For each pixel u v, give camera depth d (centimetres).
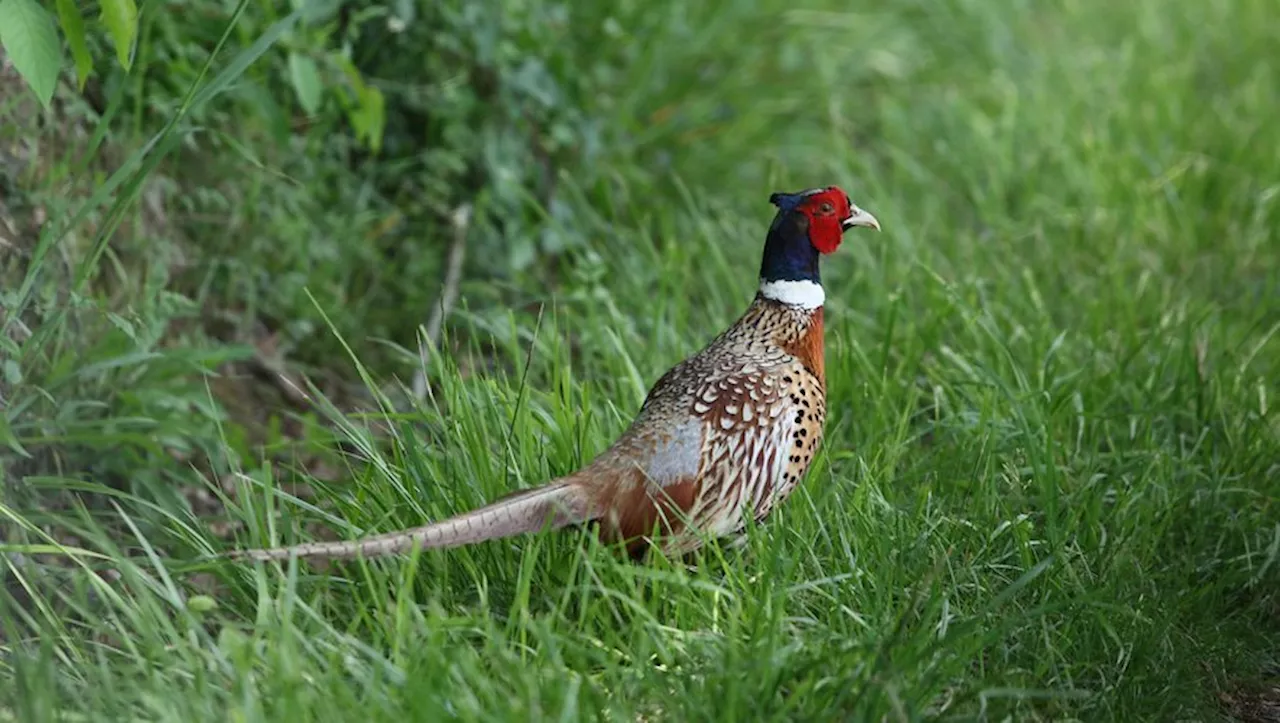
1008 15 2042
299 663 766
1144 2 2089
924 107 1841
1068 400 1126
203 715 738
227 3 1241
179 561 912
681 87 1694
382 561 888
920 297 1376
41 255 968
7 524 941
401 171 1446
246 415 1246
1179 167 1631
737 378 910
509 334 1185
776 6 1852
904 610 852
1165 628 887
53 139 1130
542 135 1491
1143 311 1375
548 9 1523
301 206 1346
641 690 793
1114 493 1054
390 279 1399
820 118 1780
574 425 988
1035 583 920
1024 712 822
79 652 836
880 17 1952
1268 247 1522
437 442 1006
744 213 1574
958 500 1010
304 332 1295
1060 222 1559
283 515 931
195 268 1272
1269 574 1004
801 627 867
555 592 871
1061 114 1773
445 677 762
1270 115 1806
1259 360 1289
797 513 933
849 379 1146
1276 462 1112
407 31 1423
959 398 1154
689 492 885
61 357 1064
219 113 1261
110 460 1061
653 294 1383
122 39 952
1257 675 919
